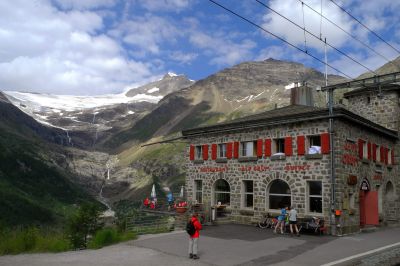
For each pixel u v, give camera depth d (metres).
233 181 27.62
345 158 23.20
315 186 23.66
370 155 26.44
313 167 23.38
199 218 25.39
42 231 21.66
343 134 23.30
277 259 15.30
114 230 20.70
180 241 19.31
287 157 24.72
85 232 21.20
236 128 27.48
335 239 20.50
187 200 30.73
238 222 26.88
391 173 29.72
